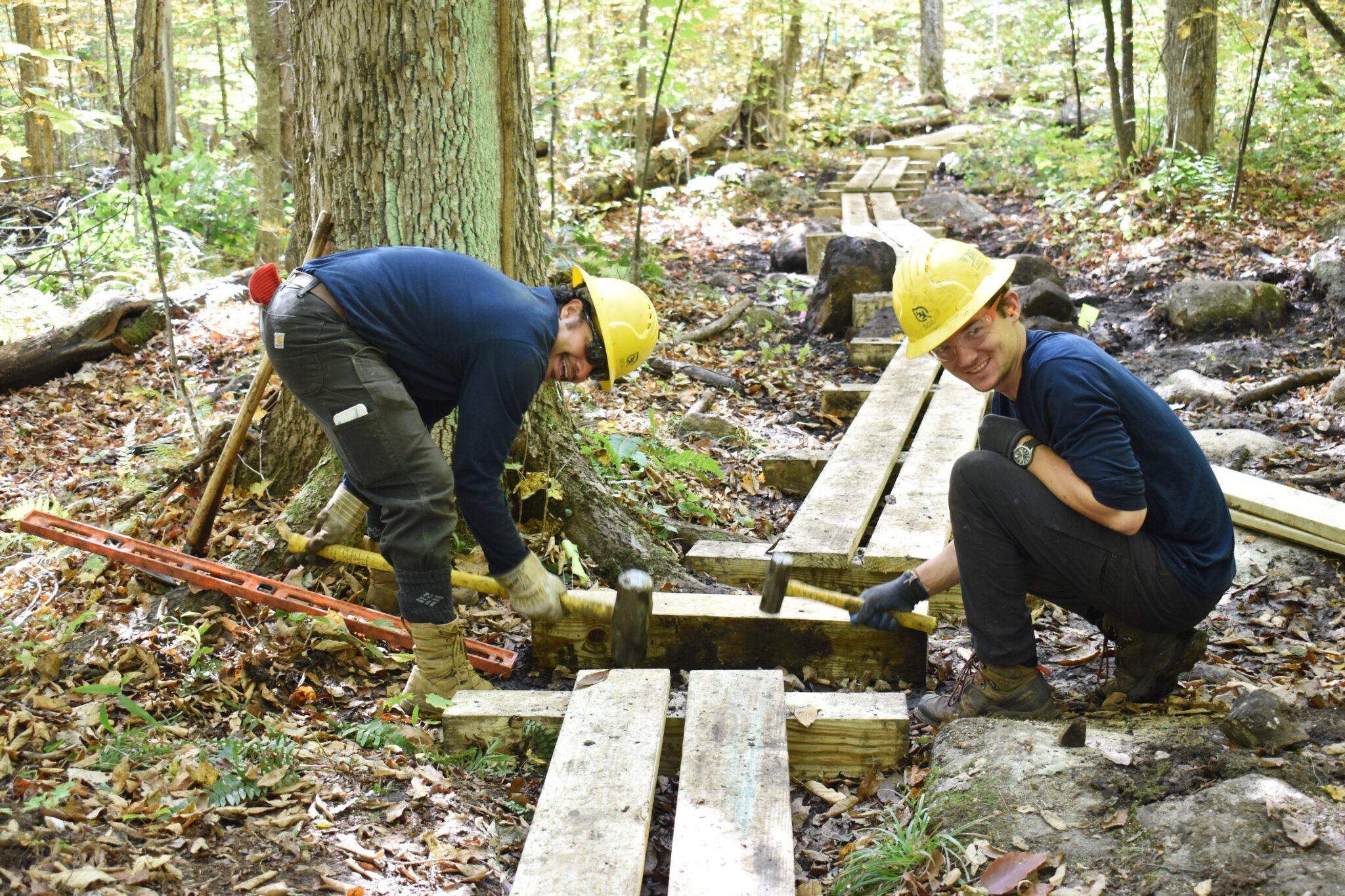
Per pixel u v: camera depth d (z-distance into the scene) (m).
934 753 2.95
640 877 2.34
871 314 8.25
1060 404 2.80
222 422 4.63
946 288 2.82
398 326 3.04
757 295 9.90
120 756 2.78
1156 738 2.84
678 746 3.13
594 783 2.65
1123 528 2.80
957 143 17.25
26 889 2.20
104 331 6.64
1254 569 4.48
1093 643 3.90
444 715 3.10
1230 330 8.08
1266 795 2.50
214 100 15.22
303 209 4.91
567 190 12.53
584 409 6.09
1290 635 3.93
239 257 9.66
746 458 5.96
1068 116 17.67
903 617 3.32
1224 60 13.02
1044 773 2.73
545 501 4.41
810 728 3.06
